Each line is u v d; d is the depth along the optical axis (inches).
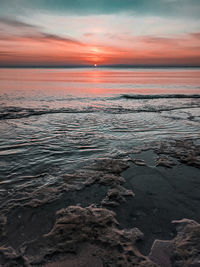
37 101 555.5
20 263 80.4
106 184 142.5
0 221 103.8
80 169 165.8
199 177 152.4
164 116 374.3
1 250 86.4
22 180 146.9
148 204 119.6
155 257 82.6
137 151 205.5
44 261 81.0
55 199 124.1
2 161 179.2
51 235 94.4
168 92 766.5
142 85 1092.5
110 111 426.0
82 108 458.3
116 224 102.0
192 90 826.2
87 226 100.1
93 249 86.4
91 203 120.6
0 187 136.8
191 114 389.4
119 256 83.0
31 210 113.0
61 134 264.2
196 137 250.2
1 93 709.9
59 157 190.2
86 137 251.9
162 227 100.3
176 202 121.6
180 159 183.8
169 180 148.2
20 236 94.3
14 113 389.7
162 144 224.8
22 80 1424.7
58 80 1505.9
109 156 193.3
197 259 81.5
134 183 144.3
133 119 351.9
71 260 81.2
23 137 249.8
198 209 115.0
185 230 97.7
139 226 101.0
